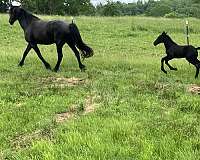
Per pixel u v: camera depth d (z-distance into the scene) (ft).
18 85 42.47
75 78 47.50
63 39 50.62
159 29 120.88
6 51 72.28
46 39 52.08
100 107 32.81
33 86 42.19
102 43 95.04
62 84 43.73
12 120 30.48
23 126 29.19
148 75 48.75
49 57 63.21
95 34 107.86
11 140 26.58
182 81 45.37
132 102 34.12
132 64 57.98
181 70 53.78
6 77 47.19
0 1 229.86
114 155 21.95
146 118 29.27
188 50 48.83
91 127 26.84
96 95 37.55
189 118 28.86
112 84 42.37
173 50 50.03
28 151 23.38
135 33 111.04
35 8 260.83
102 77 47.09
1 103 35.19
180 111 31.40
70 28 50.14
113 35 107.65
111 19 135.13
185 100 34.35
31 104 34.94
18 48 79.41
